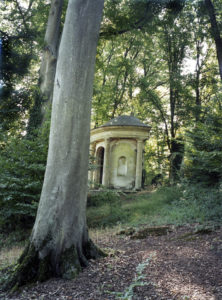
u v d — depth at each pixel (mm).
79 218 5137
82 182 5211
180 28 21500
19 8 15602
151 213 11117
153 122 24781
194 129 12586
